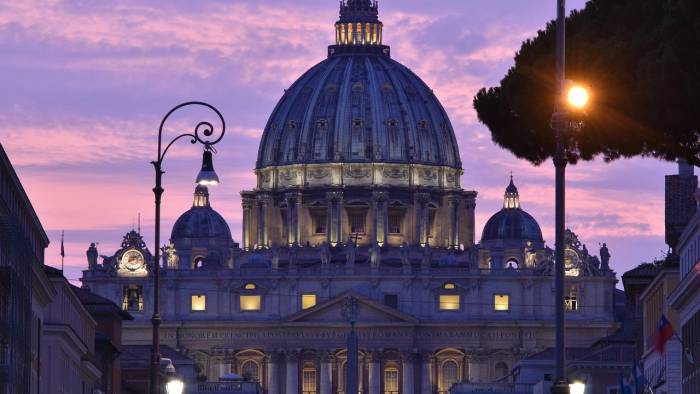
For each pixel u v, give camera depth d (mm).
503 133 114312
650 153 109125
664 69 102938
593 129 108875
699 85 102812
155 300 139875
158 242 139625
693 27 102500
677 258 152875
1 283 111812
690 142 107625
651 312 161375
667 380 139500
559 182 105062
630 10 109438
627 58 106688
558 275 105688
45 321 152250
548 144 112750
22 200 121812
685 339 136375
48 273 153250
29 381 123688
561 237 105750
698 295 129375
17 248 114812
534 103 111812
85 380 176750
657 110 105125
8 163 113750
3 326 110625
